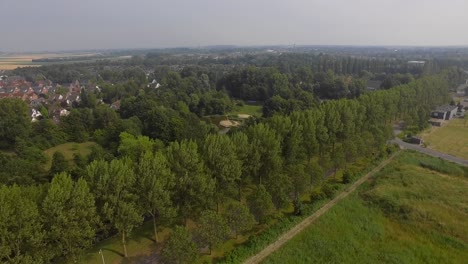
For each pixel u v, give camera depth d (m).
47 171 70.12
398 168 76.12
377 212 57.56
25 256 34.22
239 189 58.94
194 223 52.50
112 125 102.62
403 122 119.81
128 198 43.12
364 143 74.75
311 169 60.12
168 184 45.50
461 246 47.75
